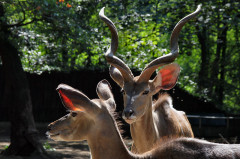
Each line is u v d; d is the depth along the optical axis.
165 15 16.97
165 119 6.76
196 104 18.19
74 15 10.66
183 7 16.28
